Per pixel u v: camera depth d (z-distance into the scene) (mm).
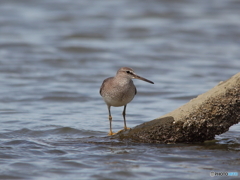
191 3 35031
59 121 13812
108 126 13367
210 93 10422
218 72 21906
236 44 27234
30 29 29234
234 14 32500
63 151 10484
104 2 35688
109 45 26703
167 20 31219
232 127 12961
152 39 27953
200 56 25000
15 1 35344
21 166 9297
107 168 9219
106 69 22500
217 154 10172
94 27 29828
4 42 26234
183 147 10727
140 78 11539
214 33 28734
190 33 28859
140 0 35875
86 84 19766
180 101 16922
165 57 24734
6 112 14867
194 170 9062
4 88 18453
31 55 24422
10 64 22609
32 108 15570
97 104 16453
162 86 19359
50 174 8828
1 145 10906
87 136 12219
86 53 25297
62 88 18734
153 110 15492
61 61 23688
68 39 27750
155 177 8656
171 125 10758
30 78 20391
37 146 10898
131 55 24922
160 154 10172
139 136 11195
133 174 8836
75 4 35062
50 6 34438
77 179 8547
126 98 11711
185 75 21438
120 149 10641
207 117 10344
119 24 30469
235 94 9977
